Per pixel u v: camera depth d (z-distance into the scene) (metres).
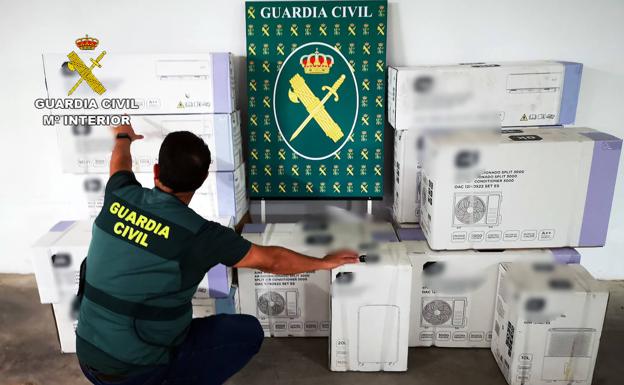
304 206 2.71
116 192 1.52
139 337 1.43
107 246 1.44
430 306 2.17
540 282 1.92
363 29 2.35
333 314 2.02
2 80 2.56
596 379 2.03
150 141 2.25
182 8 2.43
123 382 1.46
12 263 2.88
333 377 2.06
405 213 2.36
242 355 1.70
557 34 2.45
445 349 2.23
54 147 2.67
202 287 2.13
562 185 1.99
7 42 2.49
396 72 2.18
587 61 2.48
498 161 1.96
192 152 1.45
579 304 1.86
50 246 2.05
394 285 1.98
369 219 2.50
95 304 1.43
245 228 2.34
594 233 2.06
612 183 1.99
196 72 2.18
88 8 2.44
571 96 2.20
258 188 2.54
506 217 2.03
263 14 2.36
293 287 2.23
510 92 2.19
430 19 2.43
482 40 2.46
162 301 1.45
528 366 1.96
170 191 1.50
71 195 2.76
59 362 2.16
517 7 2.41
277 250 1.61
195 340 1.62
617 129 2.58
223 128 2.22
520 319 1.90
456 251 2.10
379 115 2.44
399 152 2.28
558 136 2.03
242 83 2.53
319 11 2.34
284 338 2.32
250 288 2.24
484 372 2.09
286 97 2.43
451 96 2.19
